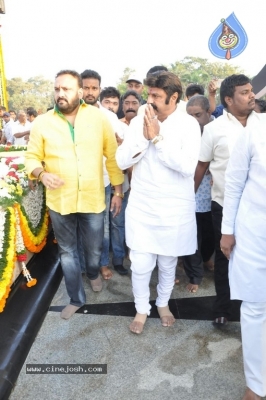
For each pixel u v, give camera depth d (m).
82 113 2.46
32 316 2.62
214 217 2.53
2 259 2.59
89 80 3.00
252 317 1.79
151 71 3.32
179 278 3.31
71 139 2.43
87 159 2.48
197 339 2.44
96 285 3.08
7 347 2.26
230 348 2.34
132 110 3.35
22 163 4.09
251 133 1.68
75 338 2.47
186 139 2.22
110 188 3.22
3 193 2.97
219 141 2.44
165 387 2.03
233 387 2.02
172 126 2.22
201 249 3.32
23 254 2.97
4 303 2.58
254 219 1.70
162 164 2.24
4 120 9.49
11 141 9.00
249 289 1.75
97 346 2.38
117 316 2.72
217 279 2.49
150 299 2.97
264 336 1.79
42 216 3.77
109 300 2.95
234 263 1.83
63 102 2.33
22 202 3.15
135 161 2.27
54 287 3.17
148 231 2.37
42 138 2.45
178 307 2.84
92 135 2.47
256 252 1.71
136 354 2.30
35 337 2.49
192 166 2.21
